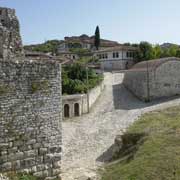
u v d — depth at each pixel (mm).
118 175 19375
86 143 29828
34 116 16203
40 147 16438
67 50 113250
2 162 15156
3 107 15148
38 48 113500
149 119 31531
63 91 47250
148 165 19094
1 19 18812
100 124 36625
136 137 26078
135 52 82125
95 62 84250
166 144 21891
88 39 145250
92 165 23594
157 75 47281
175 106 36594
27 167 15953
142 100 47469
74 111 41938
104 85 59156
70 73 53875
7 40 18281
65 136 32125
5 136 15227
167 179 17062
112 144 29203
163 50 84188
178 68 49094
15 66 15547
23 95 15820
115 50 80875
